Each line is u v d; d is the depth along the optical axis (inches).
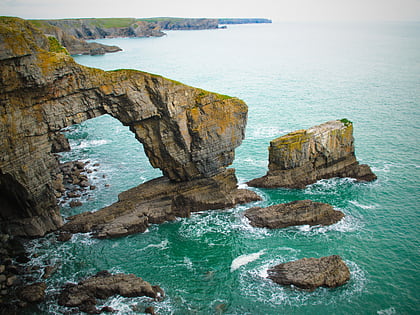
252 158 2856.8
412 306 1487.5
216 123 2116.1
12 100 1642.5
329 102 4256.9
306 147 2358.5
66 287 1587.1
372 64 6717.5
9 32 1502.2
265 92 4827.8
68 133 3612.2
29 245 1843.0
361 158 2790.4
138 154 3056.1
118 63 7421.3
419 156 2797.7
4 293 1529.3
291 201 2137.1
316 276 1581.0
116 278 1579.7
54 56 1686.8
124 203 2095.2
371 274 1651.1
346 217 2066.9
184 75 6107.3
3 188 1781.5
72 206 2197.3
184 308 1497.3
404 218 2057.1
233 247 1856.5
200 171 2206.0
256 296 1556.3
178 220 2073.1
